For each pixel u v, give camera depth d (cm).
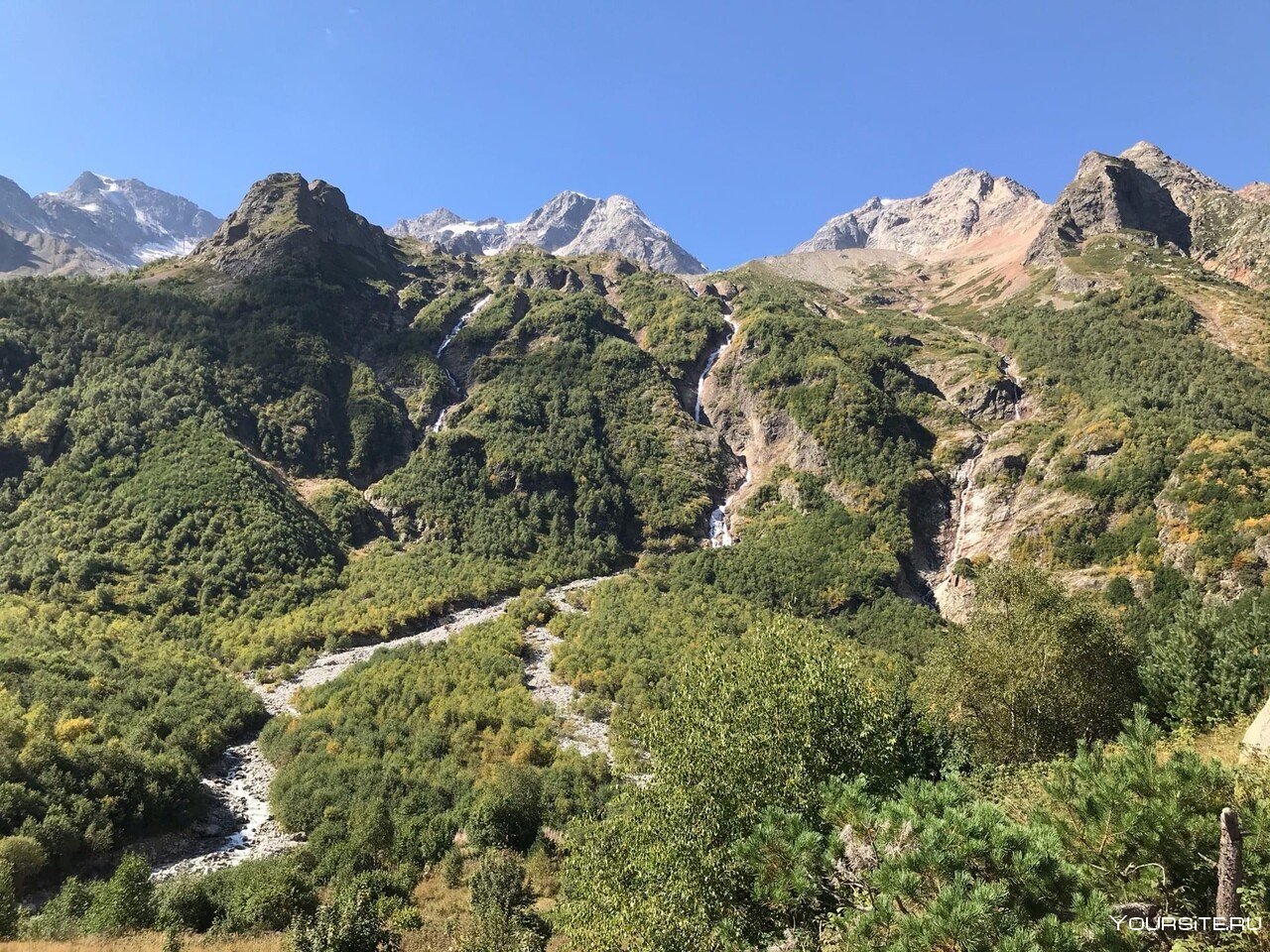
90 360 11550
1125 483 9281
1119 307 16012
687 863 1941
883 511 10819
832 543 10288
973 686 3491
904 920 1069
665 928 1833
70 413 10294
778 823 1589
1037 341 15338
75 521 8612
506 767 5184
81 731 5041
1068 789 1427
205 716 5928
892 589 9356
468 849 4506
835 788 1560
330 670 7188
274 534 9038
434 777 5150
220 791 5288
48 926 3222
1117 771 1383
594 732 5922
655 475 12544
